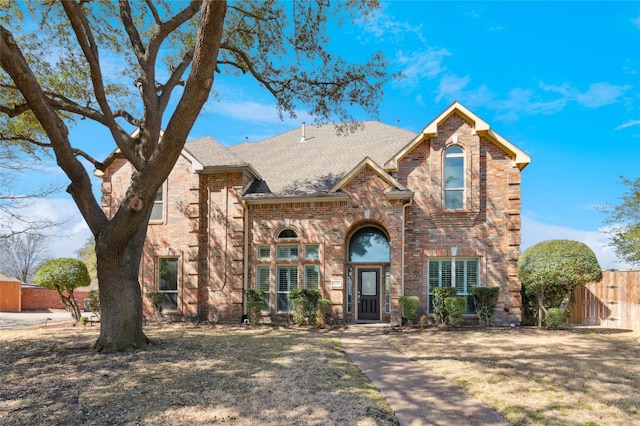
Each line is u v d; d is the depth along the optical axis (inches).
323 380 322.0
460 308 626.2
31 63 530.6
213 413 246.5
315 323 671.8
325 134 938.1
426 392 301.9
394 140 840.9
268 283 727.1
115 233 404.8
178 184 742.5
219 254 725.3
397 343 505.4
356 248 732.7
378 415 251.9
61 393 277.6
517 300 653.9
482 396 291.7
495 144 682.8
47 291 1360.7
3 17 495.2
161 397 271.1
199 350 423.5
